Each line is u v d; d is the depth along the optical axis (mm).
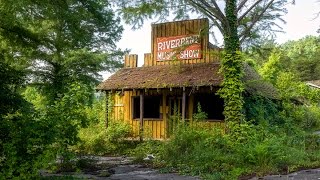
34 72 25016
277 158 12734
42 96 24875
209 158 13500
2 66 9523
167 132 20094
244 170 12008
